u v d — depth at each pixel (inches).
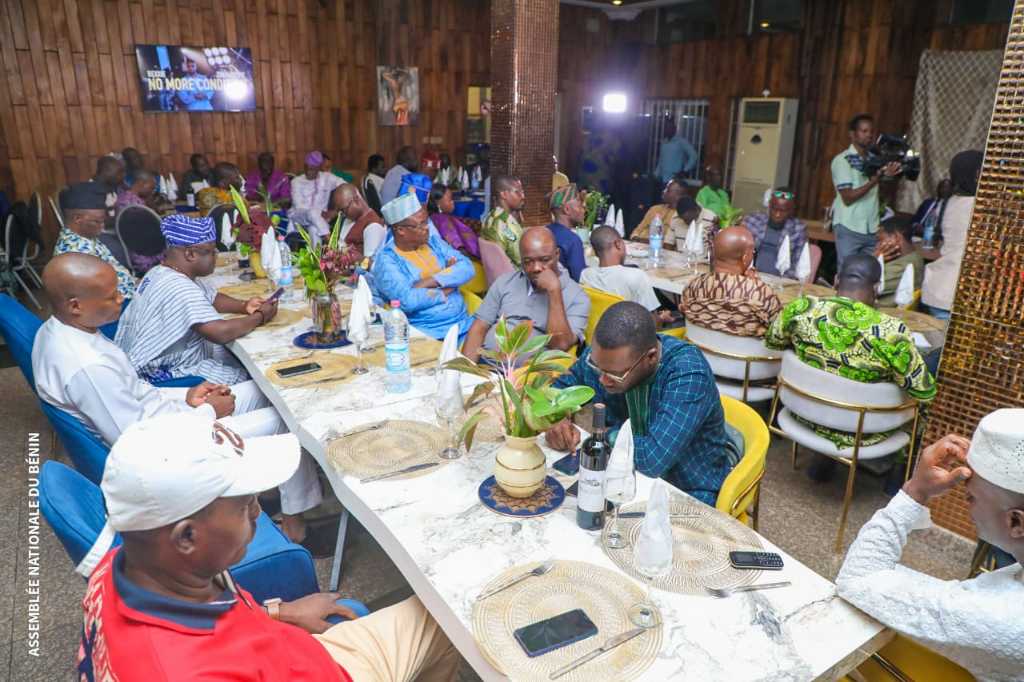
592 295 137.4
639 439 73.8
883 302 171.0
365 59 376.5
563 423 74.0
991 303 89.9
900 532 52.2
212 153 348.5
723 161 383.9
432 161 361.7
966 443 51.1
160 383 112.0
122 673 34.6
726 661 45.0
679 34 398.0
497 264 173.8
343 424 80.5
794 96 342.6
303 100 365.7
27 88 301.7
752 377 127.6
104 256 147.9
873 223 217.0
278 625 43.8
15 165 305.6
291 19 353.1
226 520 38.6
